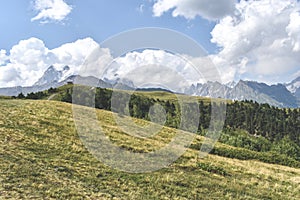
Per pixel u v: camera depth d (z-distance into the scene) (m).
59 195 19.66
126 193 22.23
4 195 18.16
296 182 32.56
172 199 22.62
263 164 41.62
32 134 31.33
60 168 24.03
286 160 45.28
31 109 42.94
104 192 21.67
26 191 19.25
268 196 26.62
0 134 28.92
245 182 29.45
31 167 22.84
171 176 27.09
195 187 25.77
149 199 21.91
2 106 41.66
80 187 21.58
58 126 36.28
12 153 24.81
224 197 24.66
